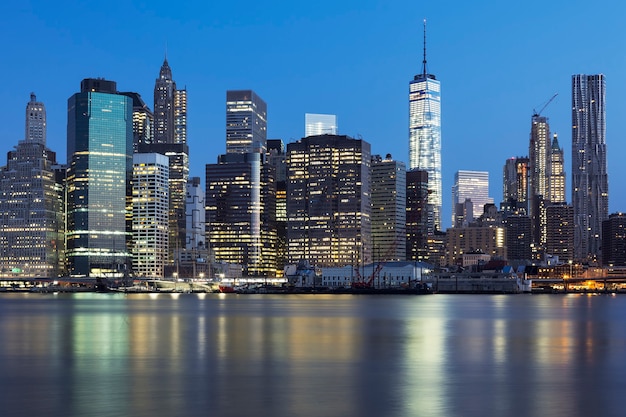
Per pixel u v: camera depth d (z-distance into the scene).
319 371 110.00
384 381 100.19
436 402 85.62
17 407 83.25
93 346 147.00
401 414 79.31
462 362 120.88
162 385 97.12
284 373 107.75
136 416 78.62
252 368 113.12
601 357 128.12
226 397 88.56
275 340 160.62
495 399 87.31
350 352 136.00
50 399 87.62
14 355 131.12
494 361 122.19
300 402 85.62
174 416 78.56
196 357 127.75
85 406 83.56
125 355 130.75
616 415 79.19
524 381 100.12
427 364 118.12
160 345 149.38
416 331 188.25
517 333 182.00
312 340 161.12
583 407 83.06
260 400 86.75
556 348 143.62
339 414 79.38
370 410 81.25
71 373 107.88
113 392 91.88
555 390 93.31
